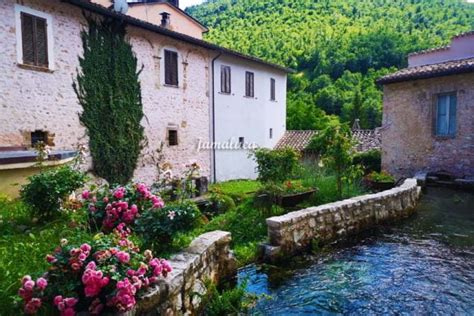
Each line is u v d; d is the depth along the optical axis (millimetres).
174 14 19750
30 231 4332
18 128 8969
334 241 6203
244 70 18328
